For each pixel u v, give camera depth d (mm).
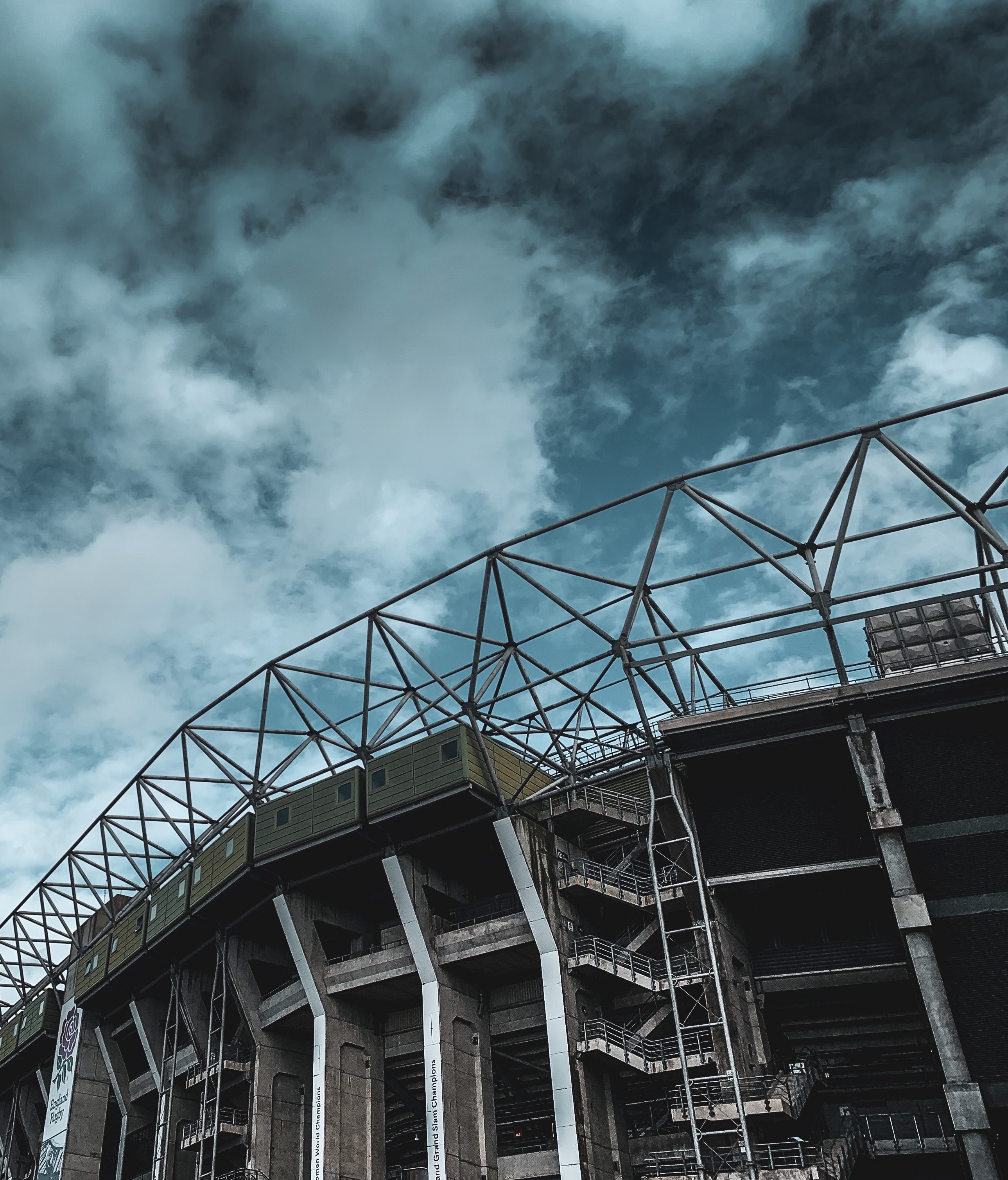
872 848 43781
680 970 45438
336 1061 50531
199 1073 58656
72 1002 72375
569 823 51875
